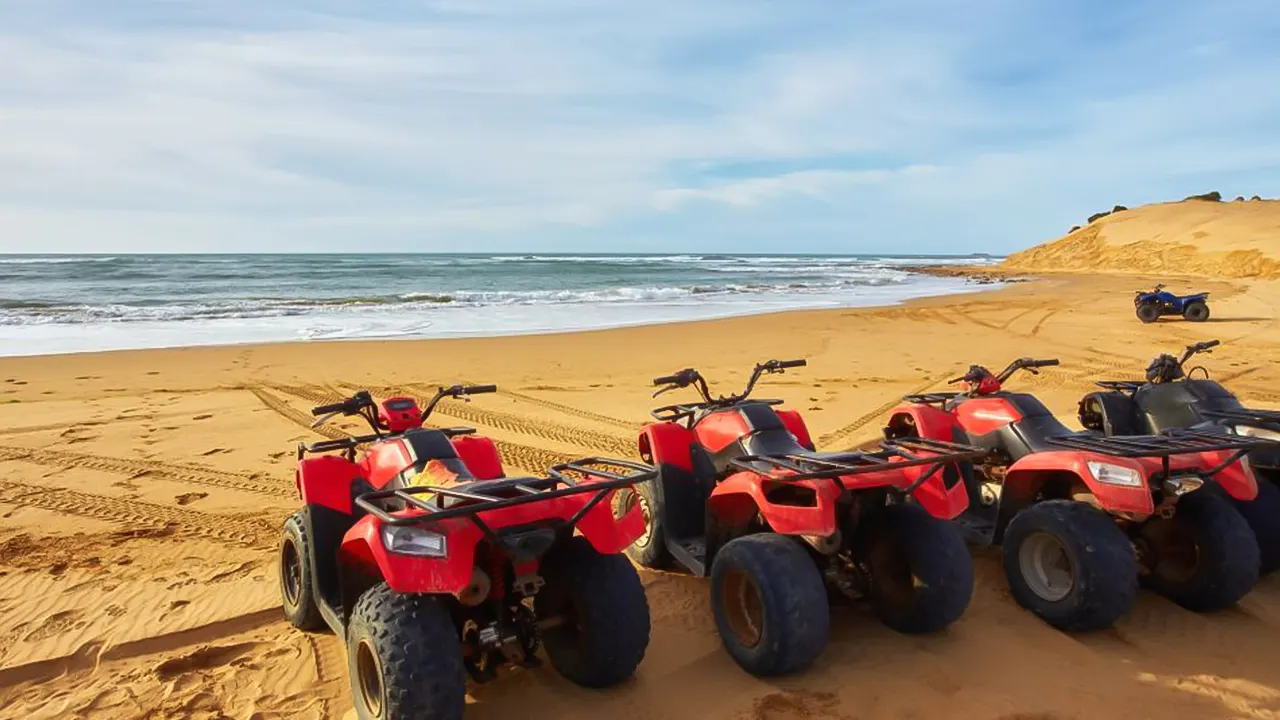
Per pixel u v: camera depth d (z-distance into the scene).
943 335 18.77
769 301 30.25
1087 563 4.33
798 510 3.92
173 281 42.97
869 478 4.07
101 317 22.11
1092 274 58.31
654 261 107.81
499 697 3.92
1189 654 4.32
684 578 5.49
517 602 3.63
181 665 4.29
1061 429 5.66
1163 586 4.93
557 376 13.23
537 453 8.65
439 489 3.34
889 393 11.91
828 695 3.90
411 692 3.12
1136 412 6.22
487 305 27.25
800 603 3.86
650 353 15.63
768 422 5.09
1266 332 19.14
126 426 9.75
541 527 3.46
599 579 3.80
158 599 5.11
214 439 9.18
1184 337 18.44
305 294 32.66
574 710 3.80
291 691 4.02
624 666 3.80
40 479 7.67
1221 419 5.55
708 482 5.59
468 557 3.24
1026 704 3.82
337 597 4.41
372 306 26.39
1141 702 3.85
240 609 4.97
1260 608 4.91
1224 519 4.68
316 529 4.45
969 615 4.80
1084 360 15.12
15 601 5.07
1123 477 4.32
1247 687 3.99
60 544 6.06
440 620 3.28
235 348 15.80
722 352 15.86
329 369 13.65
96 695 3.98
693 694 3.94
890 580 4.55
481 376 13.16
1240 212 65.00
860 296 33.41
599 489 3.28
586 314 24.02
